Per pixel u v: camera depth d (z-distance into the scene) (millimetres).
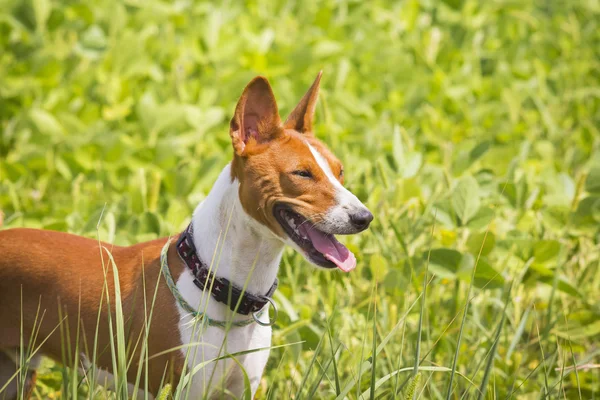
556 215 9039
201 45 13984
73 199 9414
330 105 12797
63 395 5953
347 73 13539
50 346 6191
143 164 10508
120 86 12430
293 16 17125
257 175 5781
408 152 9375
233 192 5883
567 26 17297
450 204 8508
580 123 14211
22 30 13992
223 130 12250
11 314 6242
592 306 8383
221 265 5836
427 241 8797
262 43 13836
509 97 13016
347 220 5719
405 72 14336
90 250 6262
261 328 6070
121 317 5289
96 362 6039
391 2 18516
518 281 7926
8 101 12500
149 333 5836
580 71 15812
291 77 13695
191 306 5816
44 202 10492
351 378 5891
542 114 13383
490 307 8398
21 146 11336
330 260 5773
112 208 8812
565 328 7738
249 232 5855
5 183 9891
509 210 9477
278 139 5895
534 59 16094
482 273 7602
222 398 5848
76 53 13555
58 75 12953
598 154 10039
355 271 8266
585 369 7516
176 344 5789
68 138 10945
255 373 6109
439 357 7625
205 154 11305
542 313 8391
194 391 5852
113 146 10516
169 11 15445
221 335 5855
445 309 8125
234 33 15250
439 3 18219
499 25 17672
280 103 12117
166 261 5941
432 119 12891
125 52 13062
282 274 8188
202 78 13695
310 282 8117
